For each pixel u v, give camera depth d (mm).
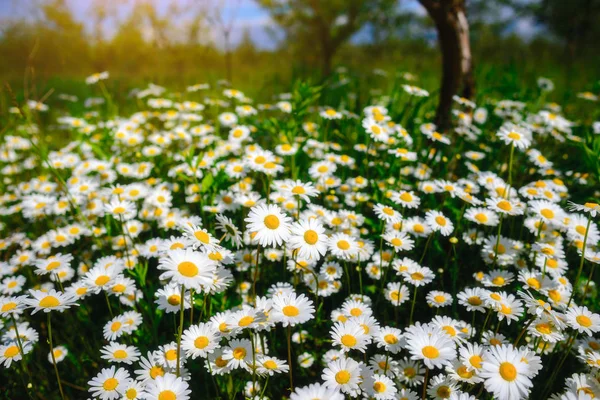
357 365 406
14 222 986
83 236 824
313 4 3049
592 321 451
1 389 568
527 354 385
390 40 3564
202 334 450
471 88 1052
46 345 649
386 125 872
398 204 744
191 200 811
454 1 987
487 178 731
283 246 637
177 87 1731
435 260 705
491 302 479
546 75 1750
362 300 601
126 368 546
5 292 637
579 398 368
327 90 1223
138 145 1134
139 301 584
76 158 1065
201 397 525
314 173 817
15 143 1182
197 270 391
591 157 635
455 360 418
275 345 601
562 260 627
